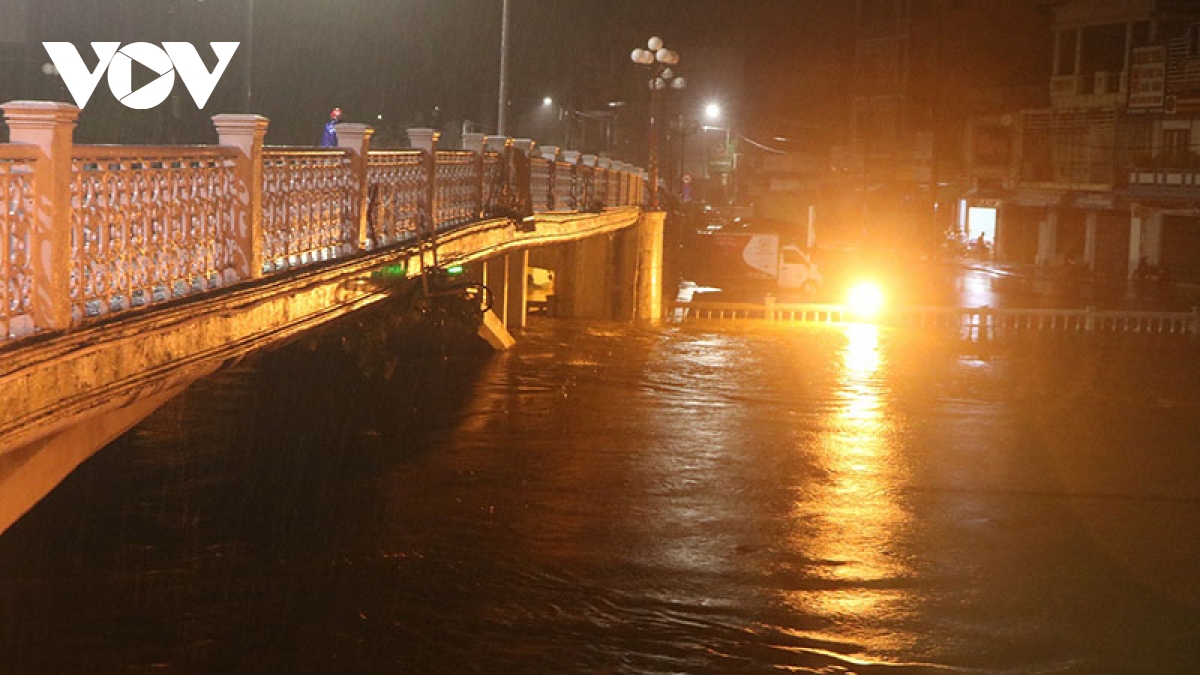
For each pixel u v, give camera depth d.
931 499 16.73
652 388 24.66
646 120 80.56
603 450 18.81
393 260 14.37
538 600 12.21
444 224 17.28
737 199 87.56
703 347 31.09
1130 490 17.52
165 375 8.77
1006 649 11.48
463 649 10.91
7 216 7.10
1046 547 14.68
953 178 70.81
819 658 11.15
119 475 15.46
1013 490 17.38
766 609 12.28
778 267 47.47
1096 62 60.03
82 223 7.87
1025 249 65.00
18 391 6.96
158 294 9.26
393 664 10.50
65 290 7.63
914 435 20.98
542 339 31.23
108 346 7.95
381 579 12.45
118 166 8.39
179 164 9.27
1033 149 63.12
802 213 81.00
